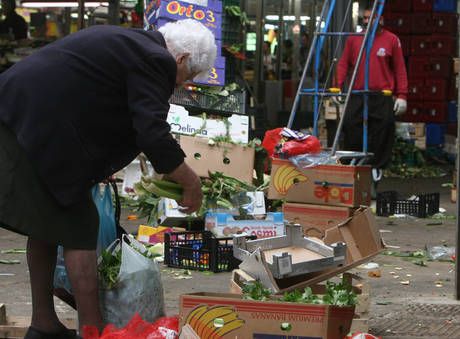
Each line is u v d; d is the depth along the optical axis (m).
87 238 4.66
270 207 8.80
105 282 4.87
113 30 4.64
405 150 16.58
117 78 4.53
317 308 4.40
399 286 6.88
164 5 9.06
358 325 5.09
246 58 16.17
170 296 6.40
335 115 13.51
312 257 5.23
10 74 4.59
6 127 4.58
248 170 8.73
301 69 16.52
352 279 5.57
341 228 5.72
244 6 16.00
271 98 16.42
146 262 4.89
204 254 7.32
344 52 11.64
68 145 4.50
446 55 18.23
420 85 18.36
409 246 8.66
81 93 4.51
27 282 6.90
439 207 11.34
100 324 4.70
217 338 4.45
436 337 5.39
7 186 4.53
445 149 18.22
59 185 4.52
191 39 4.69
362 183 8.12
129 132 4.67
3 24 15.59
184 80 4.79
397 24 18.38
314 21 16.39
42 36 16.69
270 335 4.43
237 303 4.45
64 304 6.19
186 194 4.70
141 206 8.70
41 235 4.55
